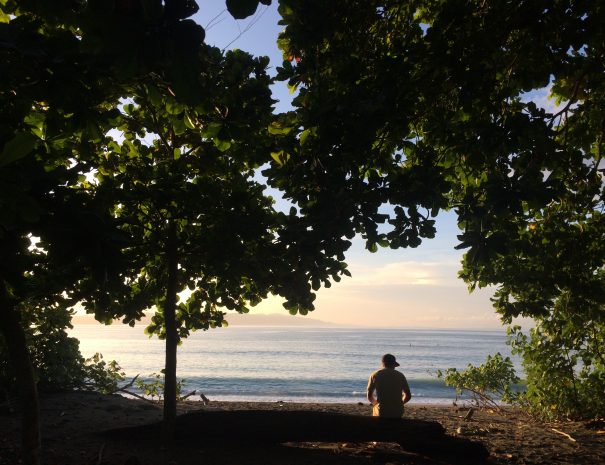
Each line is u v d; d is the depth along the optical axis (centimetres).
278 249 711
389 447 838
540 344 1266
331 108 598
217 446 774
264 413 790
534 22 663
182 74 213
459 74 642
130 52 206
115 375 1381
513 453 837
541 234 929
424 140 771
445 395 2852
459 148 688
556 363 1252
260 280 764
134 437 813
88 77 456
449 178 793
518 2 670
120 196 703
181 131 606
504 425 1148
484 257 538
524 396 1385
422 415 1294
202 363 6400
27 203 276
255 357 7900
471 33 666
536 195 555
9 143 200
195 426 787
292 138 643
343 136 612
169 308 806
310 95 645
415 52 646
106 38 202
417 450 774
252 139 666
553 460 802
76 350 1279
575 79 827
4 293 564
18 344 573
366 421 782
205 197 735
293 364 6450
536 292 923
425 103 721
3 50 390
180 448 759
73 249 375
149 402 1296
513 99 865
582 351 1241
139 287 878
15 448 754
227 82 616
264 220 749
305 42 695
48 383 1234
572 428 1111
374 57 718
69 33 420
